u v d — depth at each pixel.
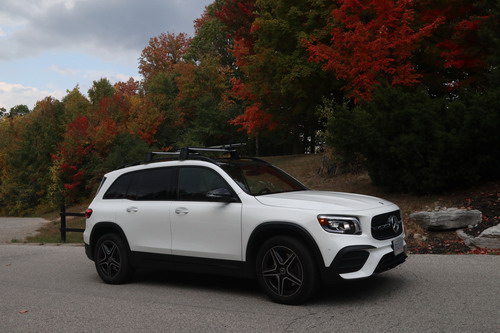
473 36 14.81
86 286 7.74
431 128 11.61
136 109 38.06
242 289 6.95
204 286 7.29
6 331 5.35
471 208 10.70
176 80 44.66
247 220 6.22
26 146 42.06
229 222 6.39
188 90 41.44
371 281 6.89
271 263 6.06
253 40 28.39
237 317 5.49
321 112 17.88
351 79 15.75
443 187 11.96
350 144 12.59
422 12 15.87
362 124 12.21
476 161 11.62
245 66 22.48
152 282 7.77
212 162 6.94
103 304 6.42
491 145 11.42
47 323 5.61
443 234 10.20
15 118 53.84
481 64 14.74
